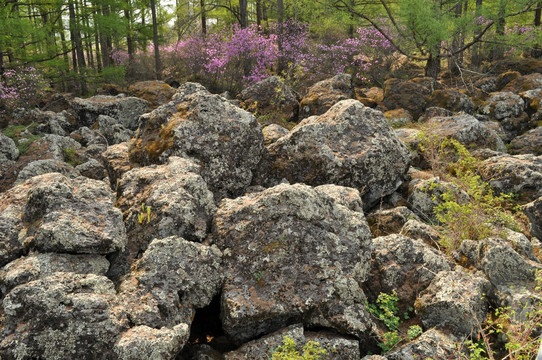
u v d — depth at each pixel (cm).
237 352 331
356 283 362
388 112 1077
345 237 387
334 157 564
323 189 492
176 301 330
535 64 1628
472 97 1212
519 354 303
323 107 1012
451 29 1266
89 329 282
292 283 354
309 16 1766
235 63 1644
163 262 342
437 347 326
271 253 363
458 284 370
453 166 653
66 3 1742
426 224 500
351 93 1126
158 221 385
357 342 336
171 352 289
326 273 359
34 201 361
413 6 1193
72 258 329
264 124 955
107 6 1909
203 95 554
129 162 574
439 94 1101
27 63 1524
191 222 388
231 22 2397
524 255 436
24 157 847
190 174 429
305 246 367
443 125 809
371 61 1652
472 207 473
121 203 428
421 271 400
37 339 275
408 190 600
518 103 1078
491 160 629
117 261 366
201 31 2253
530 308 349
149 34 2152
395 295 394
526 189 576
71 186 384
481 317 353
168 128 536
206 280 349
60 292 289
